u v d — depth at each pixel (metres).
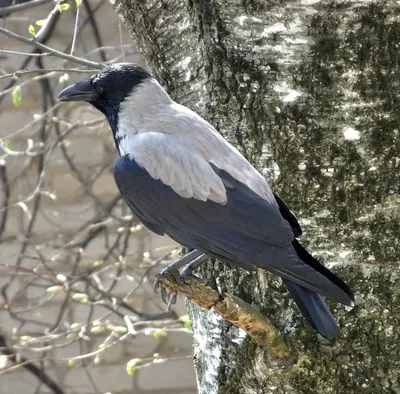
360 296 6.66
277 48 6.64
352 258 6.69
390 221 6.68
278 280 6.73
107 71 7.79
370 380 6.55
